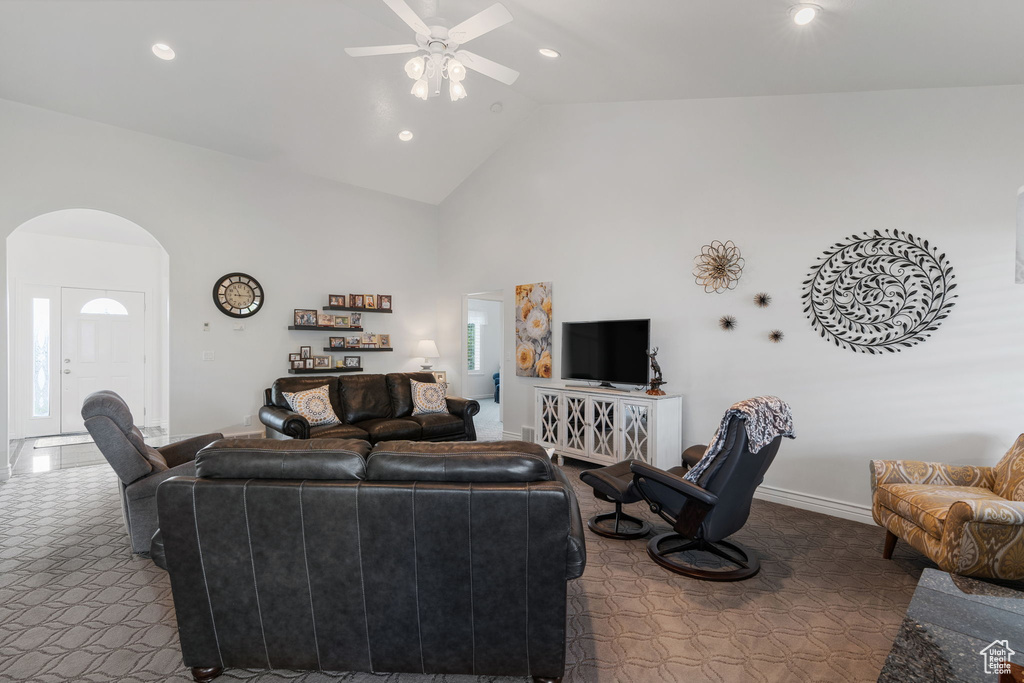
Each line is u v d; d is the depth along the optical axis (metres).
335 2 3.79
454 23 3.55
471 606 1.68
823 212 3.53
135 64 4.08
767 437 2.36
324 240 6.21
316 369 6.01
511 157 5.98
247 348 5.59
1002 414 2.91
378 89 4.84
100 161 4.70
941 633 1.44
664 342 4.41
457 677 1.80
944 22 2.31
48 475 4.40
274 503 1.66
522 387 5.88
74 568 2.65
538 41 3.54
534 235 5.69
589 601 2.35
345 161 5.94
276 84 4.56
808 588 2.47
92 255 6.34
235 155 5.51
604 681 1.79
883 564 2.74
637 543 3.04
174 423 5.12
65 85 4.18
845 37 2.64
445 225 7.11
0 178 4.23
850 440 3.42
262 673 1.84
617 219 4.80
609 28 3.10
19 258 5.89
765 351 3.80
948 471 2.78
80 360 6.28
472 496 1.63
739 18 2.63
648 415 4.02
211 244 5.35
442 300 7.18
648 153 4.54
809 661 1.91
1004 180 2.91
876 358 3.32
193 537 1.69
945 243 3.07
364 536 1.66
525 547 1.64
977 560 2.12
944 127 3.08
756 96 3.84
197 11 3.69
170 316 5.09
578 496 3.96
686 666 1.88
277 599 1.71
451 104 5.27
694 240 4.21
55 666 1.85
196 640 1.74
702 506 2.46
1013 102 2.88
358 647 1.74
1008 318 2.89
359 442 1.82
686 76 3.67
